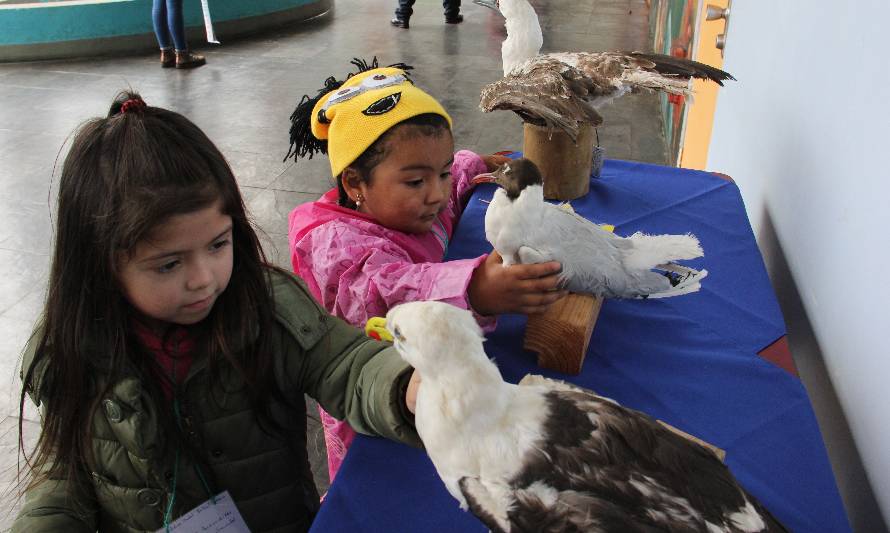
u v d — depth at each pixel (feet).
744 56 6.34
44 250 8.90
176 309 2.58
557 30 19.19
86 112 13.83
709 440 3.03
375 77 4.09
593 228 3.75
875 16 3.29
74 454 2.81
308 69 16.44
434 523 2.69
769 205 5.21
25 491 2.98
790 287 4.61
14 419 6.16
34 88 15.26
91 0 17.26
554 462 2.17
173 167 2.38
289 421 3.18
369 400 2.86
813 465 2.89
